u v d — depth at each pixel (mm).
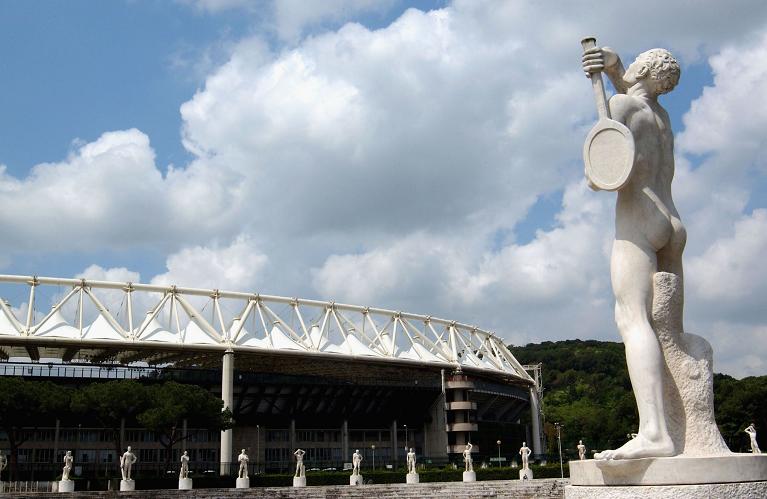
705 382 9547
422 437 103562
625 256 9688
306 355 82562
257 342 81688
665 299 9531
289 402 93875
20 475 72312
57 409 61969
